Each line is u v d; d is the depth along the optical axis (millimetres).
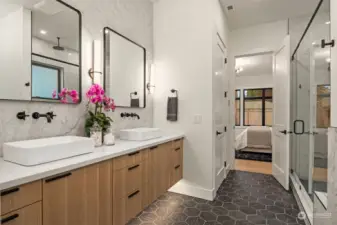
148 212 2178
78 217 1247
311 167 2193
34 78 1491
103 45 2105
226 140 3496
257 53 3682
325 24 1842
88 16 1941
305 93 2586
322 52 1901
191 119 2660
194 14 2637
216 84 2758
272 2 2938
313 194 1945
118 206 1585
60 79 1678
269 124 7211
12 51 1364
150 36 2893
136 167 1795
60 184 1139
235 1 2904
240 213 2154
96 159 1354
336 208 1306
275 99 3365
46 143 1433
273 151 3387
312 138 2199
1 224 885
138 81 2641
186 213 2156
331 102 1427
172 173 2424
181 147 2654
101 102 1893
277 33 3514
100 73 2002
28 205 987
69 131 1764
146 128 2660
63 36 1701
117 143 1943
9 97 1344
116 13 2281
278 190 2787
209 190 2506
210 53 2531
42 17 1546
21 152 1145
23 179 950
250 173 3562
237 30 3828
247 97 7578
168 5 2832
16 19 1388
